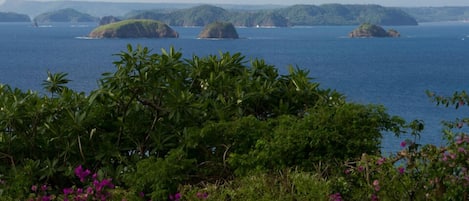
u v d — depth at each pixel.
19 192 4.48
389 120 4.79
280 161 4.52
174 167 4.36
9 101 4.95
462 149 3.78
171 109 4.82
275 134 4.62
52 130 4.77
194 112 4.88
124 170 4.88
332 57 162.25
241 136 4.85
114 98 4.83
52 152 4.95
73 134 4.79
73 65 125.62
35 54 166.38
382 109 4.79
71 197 4.29
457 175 3.82
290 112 5.48
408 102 75.69
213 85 5.38
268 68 5.78
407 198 3.99
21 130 4.84
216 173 4.83
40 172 4.68
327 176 4.48
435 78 108.44
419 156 4.00
